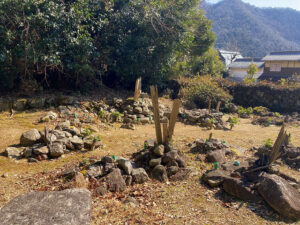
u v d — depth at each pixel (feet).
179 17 49.42
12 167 18.81
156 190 15.88
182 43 49.88
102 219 12.54
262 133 32.89
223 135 30.86
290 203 12.96
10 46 35.01
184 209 13.71
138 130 31.35
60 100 36.40
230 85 57.21
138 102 39.06
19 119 30.81
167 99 51.03
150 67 49.83
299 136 31.32
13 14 33.76
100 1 44.65
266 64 94.63
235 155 22.67
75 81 43.50
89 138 24.88
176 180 17.37
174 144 25.76
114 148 23.98
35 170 18.43
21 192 14.99
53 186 15.64
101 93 45.75
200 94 51.11
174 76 59.82
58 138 23.18
